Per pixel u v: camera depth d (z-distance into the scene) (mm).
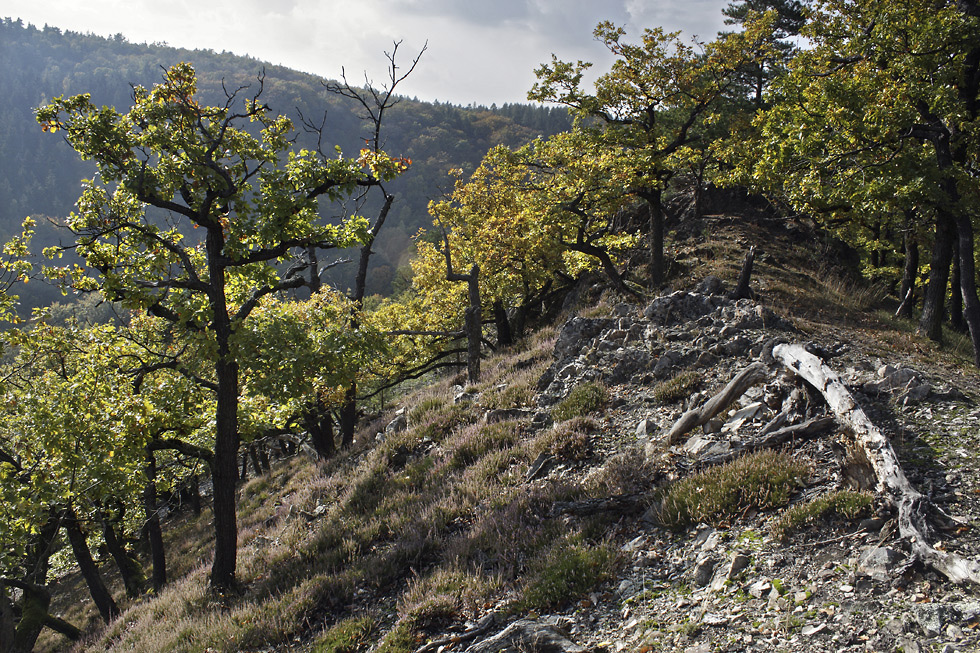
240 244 12820
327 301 20750
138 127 12445
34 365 17000
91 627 18953
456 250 30469
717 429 9578
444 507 10328
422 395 22594
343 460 18125
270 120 13680
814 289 23812
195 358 12953
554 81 24547
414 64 19031
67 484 14562
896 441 7879
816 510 6414
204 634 9016
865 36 16078
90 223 12633
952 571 5031
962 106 14125
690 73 23891
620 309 17547
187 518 34594
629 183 23219
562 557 7254
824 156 16547
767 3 37625
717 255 28344
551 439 11164
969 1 15430
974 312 13344
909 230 20359
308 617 8539
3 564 15891
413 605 7469
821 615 5117
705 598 5914
